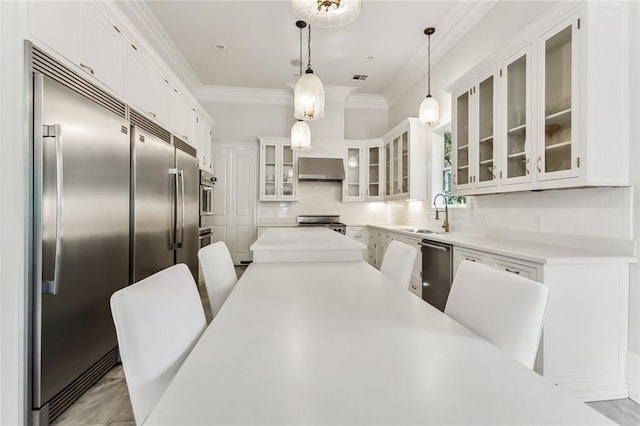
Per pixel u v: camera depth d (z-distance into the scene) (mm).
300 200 5895
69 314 1726
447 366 736
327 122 5758
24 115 1469
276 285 1493
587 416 556
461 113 3102
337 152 5719
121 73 2316
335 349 822
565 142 1966
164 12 3486
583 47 1826
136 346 789
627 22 1862
